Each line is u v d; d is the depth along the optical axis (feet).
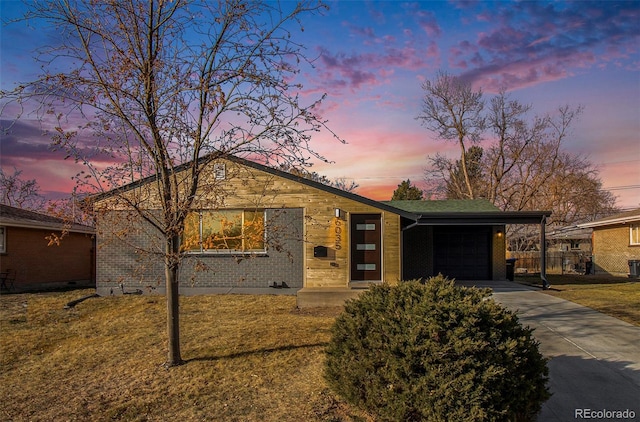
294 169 19.53
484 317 13.17
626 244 71.31
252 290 41.16
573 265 87.45
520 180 114.73
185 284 41.55
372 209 41.04
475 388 11.93
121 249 41.47
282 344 22.48
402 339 12.87
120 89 17.07
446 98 109.40
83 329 28.04
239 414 14.87
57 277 59.67
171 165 18.44
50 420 15.01
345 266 40.65
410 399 12.33
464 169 111.75
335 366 14.74
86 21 17.67
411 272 55.77
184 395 16.55
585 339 24.41
